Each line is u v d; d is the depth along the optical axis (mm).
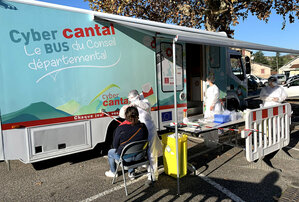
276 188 3248
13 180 3725
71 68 3818
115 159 3322
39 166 4332
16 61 3379
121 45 4363
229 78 7098
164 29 4562
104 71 4156
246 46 4066
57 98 3703
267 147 4137
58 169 4168
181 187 3357
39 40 3549
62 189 3391
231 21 8812
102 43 4133
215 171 3902
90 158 4711
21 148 3430
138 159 3191
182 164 3562
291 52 5332
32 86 3498
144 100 3861
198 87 6520
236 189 3258
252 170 3896
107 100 4203
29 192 3316
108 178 3736
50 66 3633
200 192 3197
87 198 3113
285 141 4586
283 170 3855
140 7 10375
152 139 3428
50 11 3645
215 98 5312
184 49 5395
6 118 3326
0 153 3303
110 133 4430
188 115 6102
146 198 3076
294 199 2906
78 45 3885
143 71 4660
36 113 3535
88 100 3992
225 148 5148
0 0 3273
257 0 8695
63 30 3754
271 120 4352
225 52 6535
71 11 3834
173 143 3494
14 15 3373
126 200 3037
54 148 3682
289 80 14023
